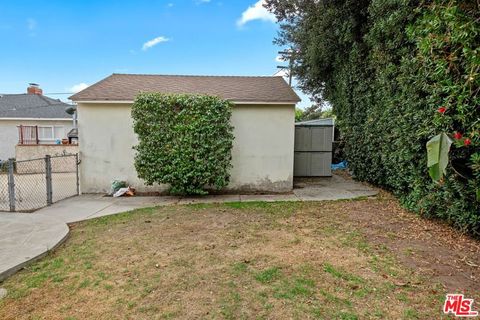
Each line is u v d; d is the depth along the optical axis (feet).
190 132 22.04
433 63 14.15
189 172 22.27
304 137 32.35
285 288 9.11
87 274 10.17
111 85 26.81
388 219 16.55
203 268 10.53
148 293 8.90
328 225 15.49
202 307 8.13
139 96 22.03
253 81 30.35
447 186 13.91
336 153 39.42
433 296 8.64
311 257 11.42
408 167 17.46
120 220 16.76
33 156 42.29
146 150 22.27
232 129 23.29
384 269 10.39
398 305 8.18
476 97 11.62
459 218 13.57
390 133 20.61
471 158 11.89
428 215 16.10
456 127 13.03
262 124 24.81
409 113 16.65
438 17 12.98
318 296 8.66
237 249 12.28
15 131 54.34
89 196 23.85
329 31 28.99
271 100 24.13
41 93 71.92
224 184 23.26
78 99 23.52
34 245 12.40
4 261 10.71
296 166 32.48
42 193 25.85
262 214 17.81
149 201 21.95
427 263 10.88
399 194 20.10
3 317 7.76
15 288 9.27
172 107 22.13
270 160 25.03
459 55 12.30
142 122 22.06
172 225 15.67
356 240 13.25
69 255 11.84
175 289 9.11
